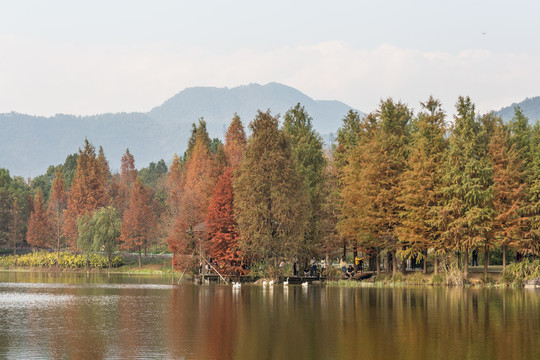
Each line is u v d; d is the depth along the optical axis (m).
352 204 74.25
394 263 73.44
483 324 36.72
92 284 77.38
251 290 63.62
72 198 154.25
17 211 162.00
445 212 67.31
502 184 69.81
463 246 66.81
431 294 56.44
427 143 70.06
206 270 81.44
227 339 31.86
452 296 54.25
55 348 29.53
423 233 69.19
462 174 67.25
